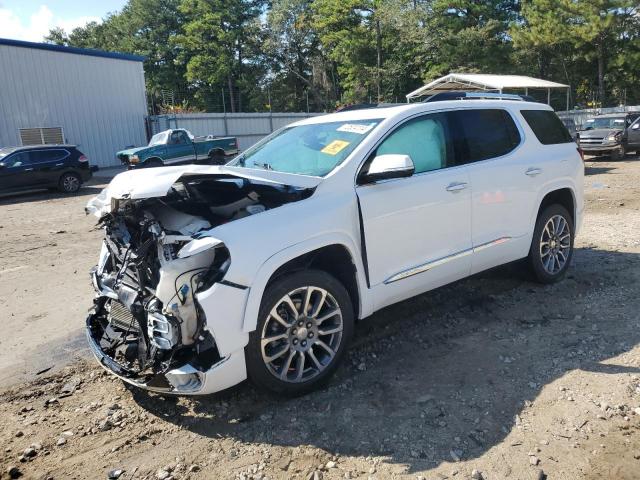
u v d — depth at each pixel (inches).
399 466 112.8
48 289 256.7
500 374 148.2
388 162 144.8
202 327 124.8
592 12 1526.8
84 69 1048.2
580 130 847.1
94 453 122.8
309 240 136.6
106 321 153.6
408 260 160.7
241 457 118.7
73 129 1041.5
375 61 1908.2
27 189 666.8
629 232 303.1
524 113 205.8
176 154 841.5
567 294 205.6
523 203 195.2
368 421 129.3
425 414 130.9
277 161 169.9
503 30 1691.7
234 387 147.6
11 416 140.3
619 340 164.4
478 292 209.9
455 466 112.0
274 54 2206.0
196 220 137.2
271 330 134.4
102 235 392.2
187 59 2390.5
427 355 161.6
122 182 139.0
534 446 117.2
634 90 1921.8
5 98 948.0
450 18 1733.5
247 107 2440.9
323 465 114.4
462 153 178.7
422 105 173.3
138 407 141.4
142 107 1152.2
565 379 143.6
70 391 152.1
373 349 167.0
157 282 131.3
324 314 143.9
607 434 120.0
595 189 480.7
